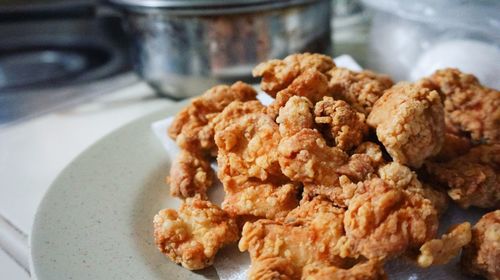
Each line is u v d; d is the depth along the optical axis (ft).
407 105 0.99
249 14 1.56
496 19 1.43
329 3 1.78
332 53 1.93
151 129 1.38
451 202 1.11
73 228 1.02
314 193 1.01
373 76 1.23
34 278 0.90
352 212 0.90
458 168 1.08
